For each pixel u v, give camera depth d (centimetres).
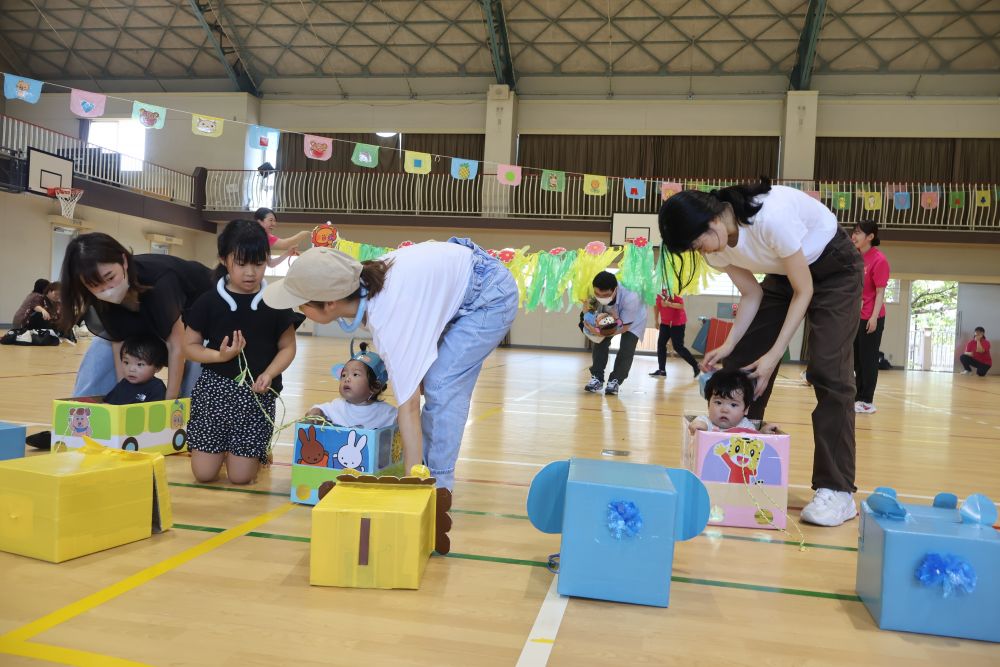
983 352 1188
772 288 223
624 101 1298
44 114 1383
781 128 1254
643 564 138
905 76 1216
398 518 141
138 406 229
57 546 145
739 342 229
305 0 1198
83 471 151
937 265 1241
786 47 1205
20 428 199
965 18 1117
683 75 1272
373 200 1346
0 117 1116
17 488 149
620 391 590
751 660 117
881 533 134
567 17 1195
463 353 177
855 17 1136
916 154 1234
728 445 199
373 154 767
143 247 1316
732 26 1177
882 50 1187
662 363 782
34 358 656
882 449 344
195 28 1262
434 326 166
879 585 133
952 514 144
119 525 158
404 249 176
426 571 152
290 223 1341
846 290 204
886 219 1201
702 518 158
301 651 112
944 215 1197
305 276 151
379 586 140
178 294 241
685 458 224
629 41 1225
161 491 169
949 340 1307
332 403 212
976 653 123
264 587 138
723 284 1303
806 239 198
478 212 1325
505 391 561
